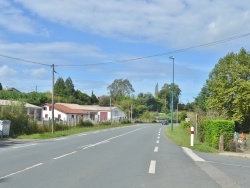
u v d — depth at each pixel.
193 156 17.78
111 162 14.48
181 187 9.66
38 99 89.75
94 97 138.25
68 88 124.44
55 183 9.80
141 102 147.38
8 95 83.75
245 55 55.88
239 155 19.75
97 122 68.06
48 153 17.59
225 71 55.00
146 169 12.73
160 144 25.52
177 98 179.88
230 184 10.38
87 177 10.83
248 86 50.12
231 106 53.28
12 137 29.47
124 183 9.98
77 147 21.33
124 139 30.27
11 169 12.24
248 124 51.31
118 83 176.25
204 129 28.83
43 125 37.75
